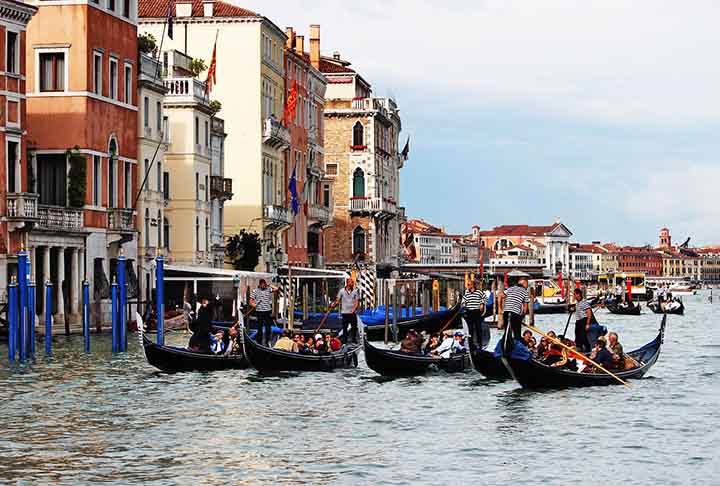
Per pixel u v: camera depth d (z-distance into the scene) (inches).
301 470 1035.3
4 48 2242.9
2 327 2117.4
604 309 5472.4
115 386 1544.0
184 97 3065.9
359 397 1478.8
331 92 4970.5
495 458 1092.5
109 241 2586.1
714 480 1008.9
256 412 1349.7
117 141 2640.3
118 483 981.8
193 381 1604.3
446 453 1114.1
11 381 1573.6
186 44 3614.7
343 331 1908.2
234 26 3617.1
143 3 3659.0
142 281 2795.3
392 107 5433.1
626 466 1061.8
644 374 1680.6
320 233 4500.5
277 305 2630.4
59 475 1006.4
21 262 1804.9
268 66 3745.1
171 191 3083.2
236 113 3649.1
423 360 1700.3
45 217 2331.4
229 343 1788.9
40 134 2496.3
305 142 4271.7
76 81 2491.4
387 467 1050.1
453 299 3865.7
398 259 5679.1
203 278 2746.1
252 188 3663.9
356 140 4975.4
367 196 4970.5
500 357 1521.9
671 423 1288.1
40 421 1266.0
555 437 1202.0
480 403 1425.9
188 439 1173.1
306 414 1339.8
